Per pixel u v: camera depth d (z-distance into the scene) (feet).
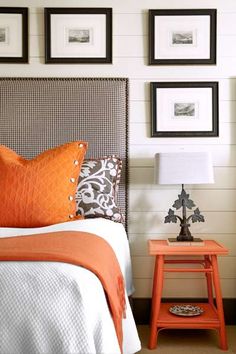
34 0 9.44
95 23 9.43
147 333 8.71
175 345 8.04
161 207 9.43
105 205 8.09
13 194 7.04
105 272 4.41
